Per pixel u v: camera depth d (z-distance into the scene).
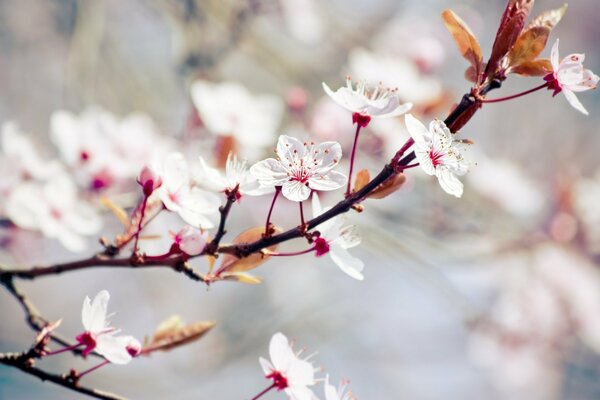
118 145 3.73
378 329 6.92
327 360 6.76
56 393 5.77
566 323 6.34
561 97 7.48
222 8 5.25
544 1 7.61
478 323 5.79
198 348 6.16
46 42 6.25
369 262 6.93
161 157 2.32
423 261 5.25
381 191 1.99
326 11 5.92
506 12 2.03
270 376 2.13
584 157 7.36
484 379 7.21
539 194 6.37
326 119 4.05
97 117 3.79
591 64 8.10
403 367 7.07
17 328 6.31
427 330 7.02
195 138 3.74
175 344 2.37
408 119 1.97
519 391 6.90
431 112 4.05
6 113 6.16
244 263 2.15
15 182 3.49
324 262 6.66
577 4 8.07
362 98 2.07
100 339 2.13
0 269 2.57
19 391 5.60
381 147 3.95
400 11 6.05
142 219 2.23
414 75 4.17
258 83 5.86
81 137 3.72
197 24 5.00
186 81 4.89
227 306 6.42
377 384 6.88
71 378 2.15
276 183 1.99
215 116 3.55
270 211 2.06
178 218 3.41
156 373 6.03
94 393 2.16
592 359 6.38
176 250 2.16
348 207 2.00
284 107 4.96
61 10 6.20
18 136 3.58
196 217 2.21
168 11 5.04
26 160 3.55
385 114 2.07
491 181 5.93
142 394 5.95
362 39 5.83
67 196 3.46
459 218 5.47
